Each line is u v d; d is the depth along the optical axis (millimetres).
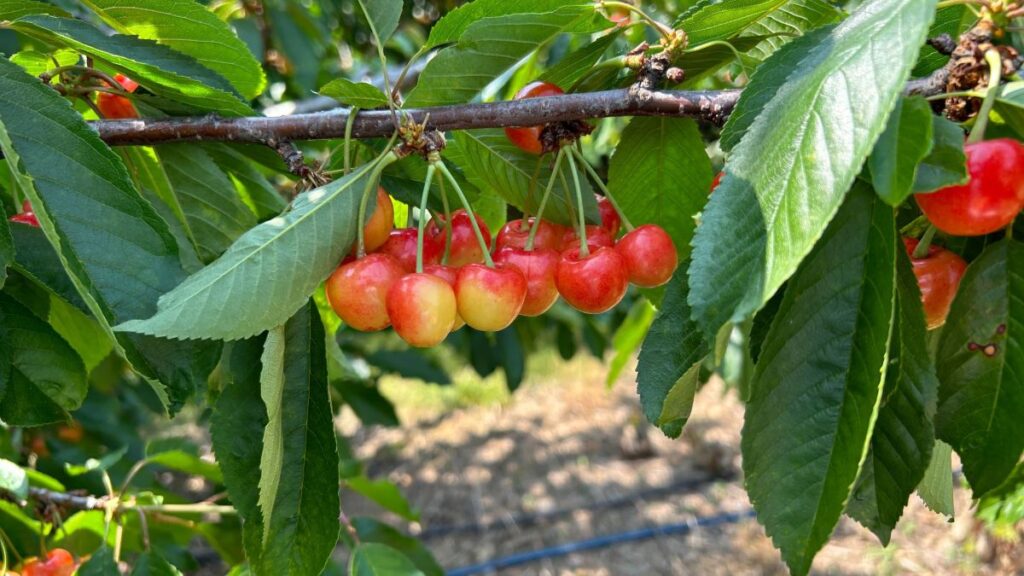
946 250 275
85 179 277
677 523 1588
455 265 321
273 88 896
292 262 270
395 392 2471
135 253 277
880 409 256
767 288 216
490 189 419
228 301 255
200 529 579
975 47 253
